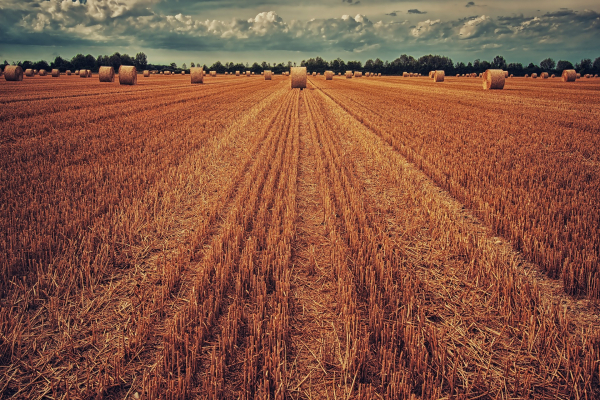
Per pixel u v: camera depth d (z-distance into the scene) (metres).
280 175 8.45
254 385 2.86
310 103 25.06
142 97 25.97
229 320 3.54
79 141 11.38
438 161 9.62
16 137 11.78
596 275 4.12
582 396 2.81
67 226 5.30
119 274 4.54
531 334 3.30
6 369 3.05
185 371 3.03
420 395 2.80
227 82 54.97
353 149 11.54
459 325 3.65
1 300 3.89
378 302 3.88
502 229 5.77
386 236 5.34
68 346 3.29
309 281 4.44
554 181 7.77
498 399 2.81
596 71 106.31
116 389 2.87
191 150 10.92
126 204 6.52
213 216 6.14
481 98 27.75
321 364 3.12
